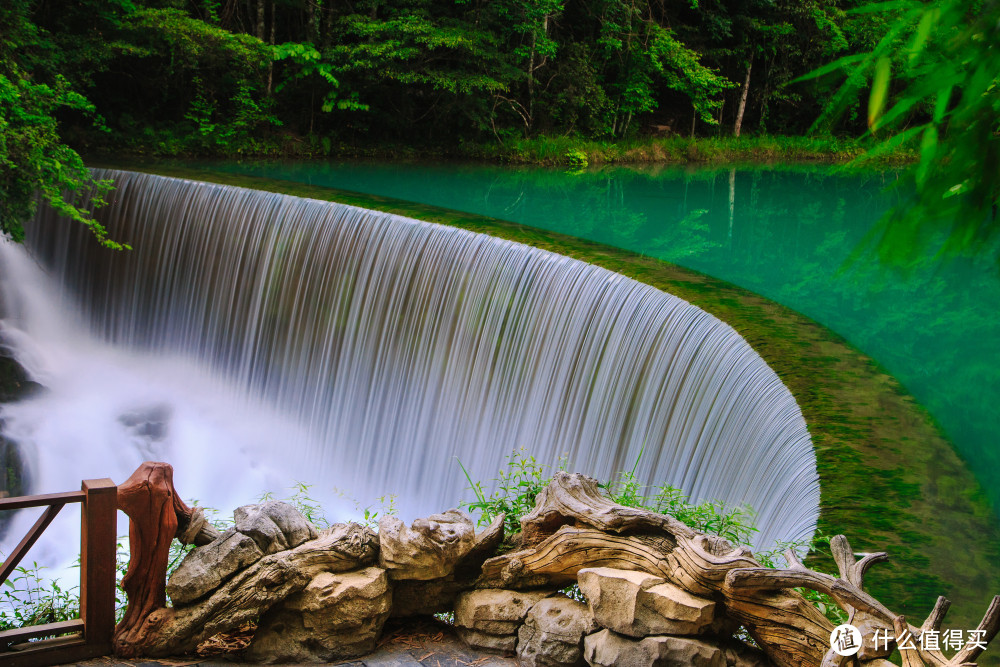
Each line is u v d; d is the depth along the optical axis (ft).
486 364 37.22
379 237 42.45
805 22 103.91
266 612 12.97
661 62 103.04
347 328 43.45
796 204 69.77
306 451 44.68
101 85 73.72
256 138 79.41
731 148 100.94
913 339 35.29
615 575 11.66
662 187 75.66
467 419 37.78
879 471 19.56
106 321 53.42
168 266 51.08
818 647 10.67
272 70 82.69
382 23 80.94
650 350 30.37
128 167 57.31
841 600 10.36
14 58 51.29
